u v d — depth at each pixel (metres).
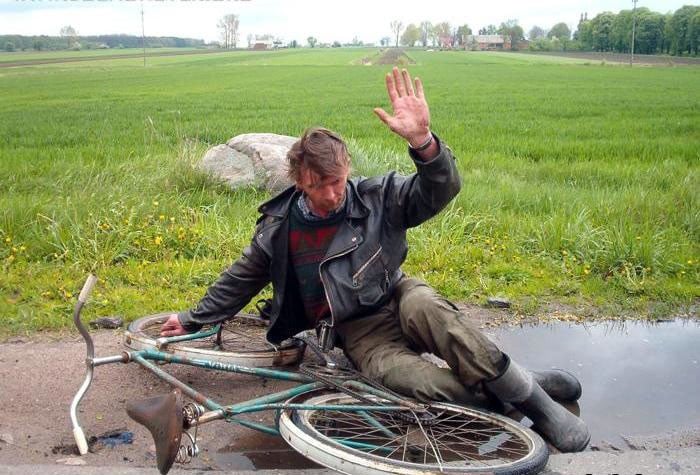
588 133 20.05
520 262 7.35
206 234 7.65
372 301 4.11
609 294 6.62
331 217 4.02
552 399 4.36
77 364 5.04
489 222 8.33
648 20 139.00
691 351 5.61
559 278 6.93
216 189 9.52
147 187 9.12
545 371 4.57
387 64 95.00
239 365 4.56
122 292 6.36
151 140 15.97
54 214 7.62
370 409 3.70
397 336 4.24
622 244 7.32
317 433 3.47
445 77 61.28
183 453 3.87
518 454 3.76
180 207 8.31
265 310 5.08
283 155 9.71
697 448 3.97
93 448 3.98
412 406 3.78
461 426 3.88
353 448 3.52
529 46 181.00
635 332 5.96
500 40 185.38
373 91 43.72
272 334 4.40
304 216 4.04
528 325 6.04
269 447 4.06
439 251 7.37
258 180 9.60
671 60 108.62
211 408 3.66
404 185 4.03
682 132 20.81
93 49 186.38
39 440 4.05
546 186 10.52
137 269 6.89
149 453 3.94
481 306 6.38
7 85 50.00
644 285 6.77
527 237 7.92
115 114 26.73
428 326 3.95
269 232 4.15
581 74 66.00
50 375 4.86
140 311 6.01
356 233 4.02
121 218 7.77
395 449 3.64
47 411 4.39
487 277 6.93
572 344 5.68
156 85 50.34
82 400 4.52
